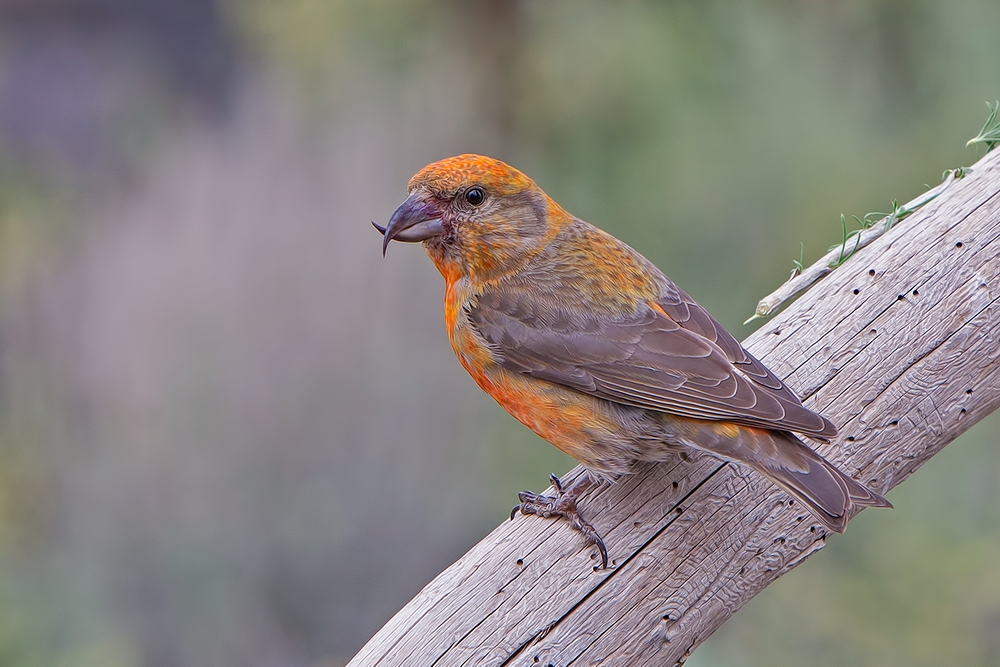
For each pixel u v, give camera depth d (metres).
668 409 6.50
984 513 11.48
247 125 16.34
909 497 11.56
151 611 13.04
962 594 10.93
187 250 15.64
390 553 13.55
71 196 17.20
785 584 11.28
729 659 10.91
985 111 12.02
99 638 12.12
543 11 13.14
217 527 13.57
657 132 12.80
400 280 14.85
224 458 14.11
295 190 15.33
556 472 13.42
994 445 11.63
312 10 13.58
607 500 6.38
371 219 15.07
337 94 14.76
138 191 16.73
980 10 12.21
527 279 7.22
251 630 13.12
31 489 13.88
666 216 12.73
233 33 17.23
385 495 13.83
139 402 14.61
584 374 6.83
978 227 6.63
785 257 12.27
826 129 12.56
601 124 12.95
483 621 6.07
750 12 12.71
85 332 15.30
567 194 12.95
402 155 14.94
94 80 18.48
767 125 12.61
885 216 7.10
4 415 14.70
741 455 6.16
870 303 6.62
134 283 15.66
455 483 13.86
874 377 6.50
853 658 10.91
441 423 14.29
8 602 12.20
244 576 13.34
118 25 18.66
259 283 15.10
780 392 6.23
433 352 14.54
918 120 12.34
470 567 6.20
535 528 6.28
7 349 15.28
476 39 13.36
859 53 12.62
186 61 18.19
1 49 18.73
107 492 13.81
